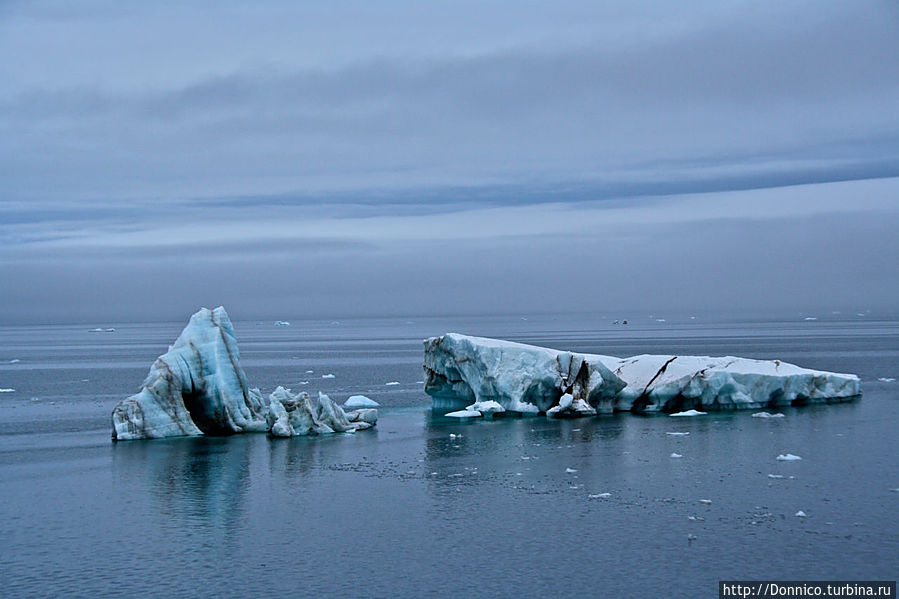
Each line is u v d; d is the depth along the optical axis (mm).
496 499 41250
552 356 66875
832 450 50500
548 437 56281
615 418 63688
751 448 51344
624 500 40562
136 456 52000
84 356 174125
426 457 50719
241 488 44188
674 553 33688
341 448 53812
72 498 42719
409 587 31156
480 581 31562
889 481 43062
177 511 40281
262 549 35000
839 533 35469
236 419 60000
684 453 50281
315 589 31125
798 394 68562
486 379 67062
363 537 36219
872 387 81250
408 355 162875
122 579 32156
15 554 34750
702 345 180125
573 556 33625
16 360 162000
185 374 59219
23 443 57094
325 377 108312
